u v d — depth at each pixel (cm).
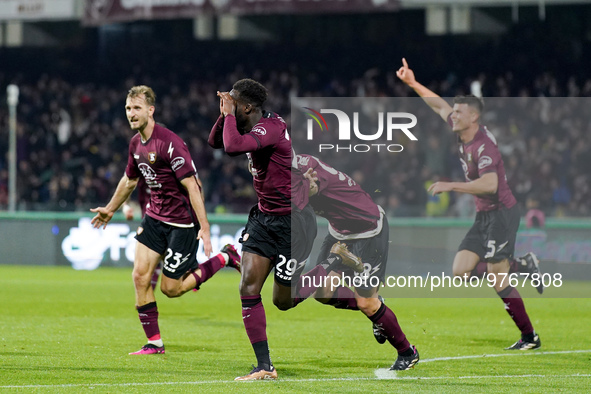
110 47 7425
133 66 7294
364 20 6950
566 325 2398
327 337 2105
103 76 7294
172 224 1789
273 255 1479
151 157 1742
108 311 2647
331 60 6925
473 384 1448
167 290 1833
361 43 6956
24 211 4716
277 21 7038
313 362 1700
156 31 7394
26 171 6156
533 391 1387
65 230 4522
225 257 1909
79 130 6569
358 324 2381
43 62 7481
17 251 4600
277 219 1470
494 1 5575
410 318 2569
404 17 6838
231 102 1433
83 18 6197
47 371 1545
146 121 1741
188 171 1716
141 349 1784
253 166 1469
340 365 1659
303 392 1355
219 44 7256
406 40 6825
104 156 6322
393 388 1400
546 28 6481
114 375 1509
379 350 1878
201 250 4244
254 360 1697
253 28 6706
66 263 4516
